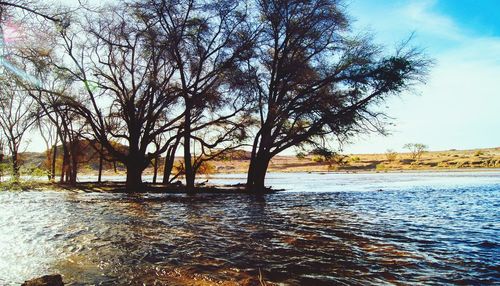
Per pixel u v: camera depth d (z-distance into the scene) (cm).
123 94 3244
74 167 4084
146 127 3256
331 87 3055
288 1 3048
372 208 2036
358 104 2941
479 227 1381
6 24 1596
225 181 6119
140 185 3275
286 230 1280
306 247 1010
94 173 9825
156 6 3067
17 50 1889
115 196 2720
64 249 970
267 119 3181
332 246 1024
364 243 1066
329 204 2259
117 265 823
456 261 876
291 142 3128
